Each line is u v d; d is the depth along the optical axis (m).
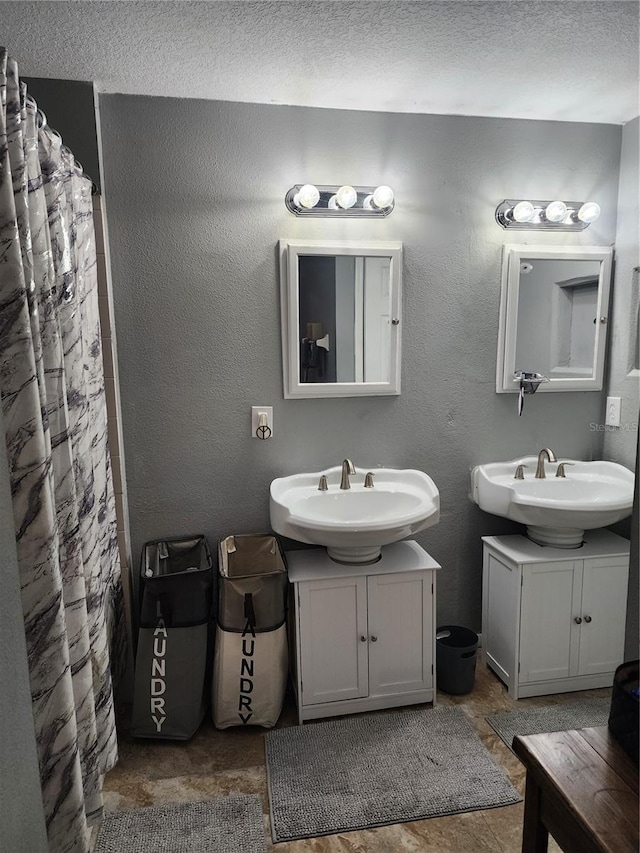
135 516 2.37
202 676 2.14
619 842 0.83
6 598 0.91
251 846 1.67
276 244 2.33
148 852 1.65
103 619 1.72
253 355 2.38
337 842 1.68
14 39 1.74
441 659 2.38
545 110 2.38
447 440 2.59
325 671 2.22
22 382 1.14
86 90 2.05
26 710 0.96
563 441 2.69
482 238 2.50
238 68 1.95
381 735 2.12
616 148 2.57
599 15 1.64
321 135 2.32
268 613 2.11
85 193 1.82
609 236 2.61
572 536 2.41
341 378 2.43
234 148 2.26
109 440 2.21
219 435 2.39
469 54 1.88
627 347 2.54
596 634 2.37
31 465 1.16
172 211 2.24
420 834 1.70
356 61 1.91
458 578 2.69
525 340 2.57
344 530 2.01
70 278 1.55
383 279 2.41
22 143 1.19
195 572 2.10
